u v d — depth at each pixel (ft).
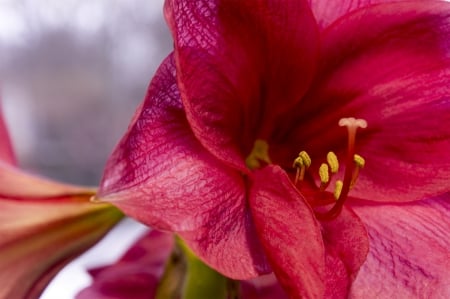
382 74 1.63
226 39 1.53
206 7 1.50
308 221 1.46
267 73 1.62
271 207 1.49
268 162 1.69
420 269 1.59
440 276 1.58
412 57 1.61
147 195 1.44
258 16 1.54
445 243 1.60
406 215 1.62
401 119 1.63
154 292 1.85
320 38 1.61
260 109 1.66
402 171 1.62
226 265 1.48
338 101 1.66
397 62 1.62
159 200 1.45
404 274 1.58
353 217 1.56
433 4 1.59
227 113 1.56
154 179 1.45
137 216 1.42
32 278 1.65
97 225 1.64
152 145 1.46
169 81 1.49
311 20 1.58
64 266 1.67
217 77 1.53
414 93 1.62
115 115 3.29
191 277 1.66
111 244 2.62
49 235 1.62
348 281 1.53
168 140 1.48
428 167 1.61
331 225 1.57
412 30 1.60
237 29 1.54
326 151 1.67
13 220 1.60
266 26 1.56
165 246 1.91
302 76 1.63
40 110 3.26
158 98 1.48
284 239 1.48
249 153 1.69
